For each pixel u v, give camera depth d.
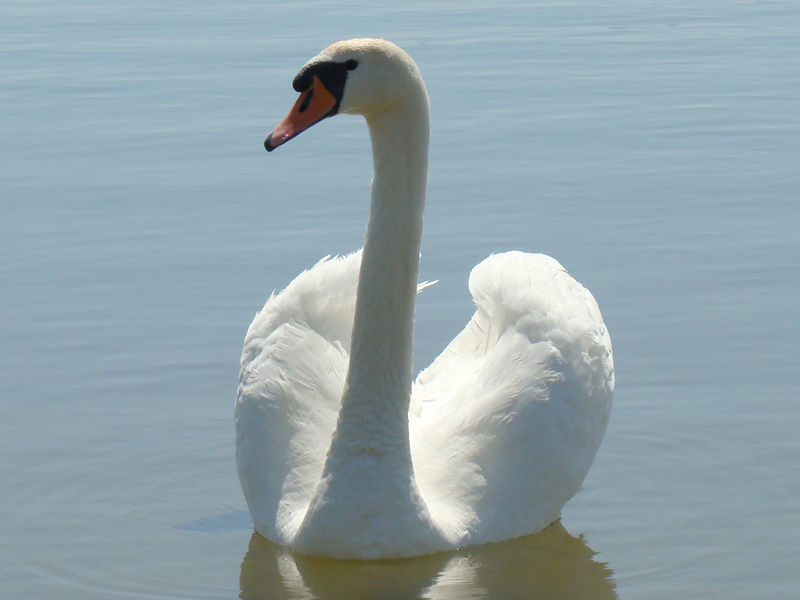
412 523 10.84
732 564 10.98
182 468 12.85
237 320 15.92
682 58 28.88
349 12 33.28
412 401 12.41
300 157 22.06
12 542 11.44
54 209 19.59
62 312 16.16
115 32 31.48
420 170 10.72
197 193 20.22
